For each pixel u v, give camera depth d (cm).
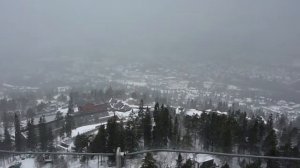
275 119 6962
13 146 3959
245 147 3127
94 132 4350
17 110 7150
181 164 2423
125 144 2839
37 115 6381
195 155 2609
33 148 3909
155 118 3356
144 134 3156
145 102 7688
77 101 7550
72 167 2523
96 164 2398
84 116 5775
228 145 2972
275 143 2998
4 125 5369
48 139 4009
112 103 6581
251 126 3341
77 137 3622
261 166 2381
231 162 2569
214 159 2583
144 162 2172
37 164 2584
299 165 2298
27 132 4269
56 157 2658
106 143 2775
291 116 7706
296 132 3847
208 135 3142
